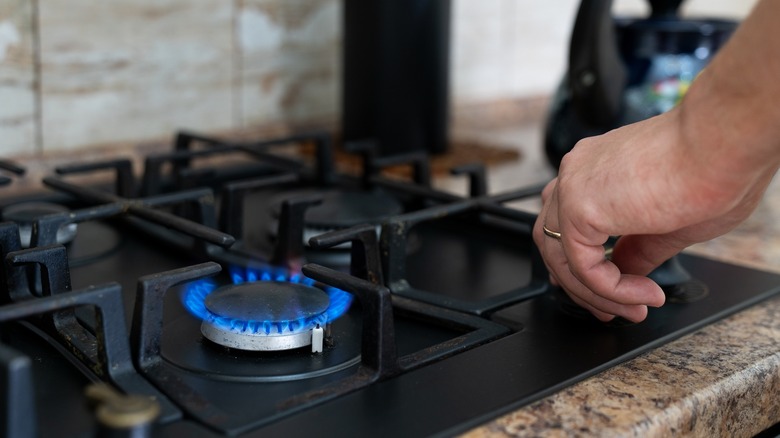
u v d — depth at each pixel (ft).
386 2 3.73
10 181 2.71
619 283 1.82
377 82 3.82
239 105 3.91
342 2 3.88
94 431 1.36
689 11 6.38
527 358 1.88
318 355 1.90
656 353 1.96
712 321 2.15
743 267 2.57
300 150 4.07
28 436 1.35
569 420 1.63
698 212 1.57
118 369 1.68
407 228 2.33
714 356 1.95
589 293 1.95
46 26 3.26
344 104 3.98
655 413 1.67
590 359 1.88
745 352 1.98
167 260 2.61
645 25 3.26
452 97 4.77
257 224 3.03
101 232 2.84
